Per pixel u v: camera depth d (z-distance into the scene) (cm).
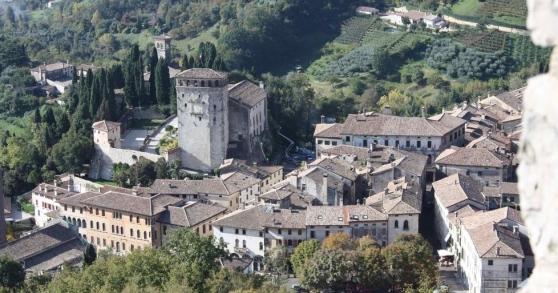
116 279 18650
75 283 18888
